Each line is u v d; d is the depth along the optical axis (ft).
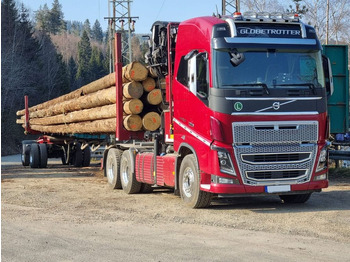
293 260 21.66
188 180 35.99
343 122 51.72
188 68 34.83
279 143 33.01
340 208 34.91
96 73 392.27
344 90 51.70
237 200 39.60
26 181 55.98
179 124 36.78
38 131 98.84
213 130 32.48
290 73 33.37
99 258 22.24
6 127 182.91
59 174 64.69
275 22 33.71
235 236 26.43
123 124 46.34
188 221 30.71
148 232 27.55
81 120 62.23
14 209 35.94
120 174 46.68
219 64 32.60
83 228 28.81
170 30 39.68
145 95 45.09
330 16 113.29
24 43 244.83
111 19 147.43
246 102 32.45
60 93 273.95
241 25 33.17
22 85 210.59
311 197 40.37
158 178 40.11
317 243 24.81
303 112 33.30
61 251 23.61
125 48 149.79
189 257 22.18
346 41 114.62
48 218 32.09
